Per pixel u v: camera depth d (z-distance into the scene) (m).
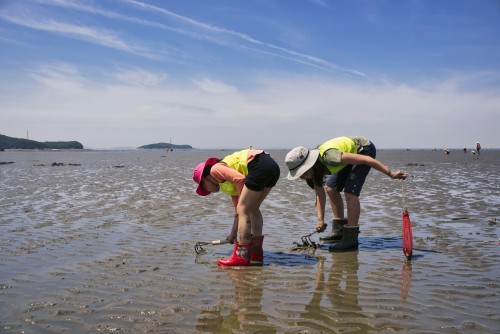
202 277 4.75
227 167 5.45
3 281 4.54
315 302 3.96
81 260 5.38
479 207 9.61
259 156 5.33
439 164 31.52
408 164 30.41
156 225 7.74
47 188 14.28
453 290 4.21
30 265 5.14
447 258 5.40
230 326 3.44
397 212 9.16
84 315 3.66
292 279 4.66
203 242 6.02
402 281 4.52
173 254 5.73
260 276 4.78
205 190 5.78
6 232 7.04
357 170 6.08
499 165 29.55
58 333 3.31
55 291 4.25
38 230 7.21
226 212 9.24
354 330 3.33
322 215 6.64
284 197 11.75
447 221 8.00
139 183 16.20
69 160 45.94
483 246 5.99
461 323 3.42
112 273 4.85
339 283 4.50
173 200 11.16
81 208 9.74
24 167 29.56
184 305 3.90
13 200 11.14
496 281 4.46
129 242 6.39
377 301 3.95
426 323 3.44
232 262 5.19
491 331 3.27
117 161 42.16
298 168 6.09
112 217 8.55
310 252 5.92
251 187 5.17
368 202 10.70
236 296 4.14
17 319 3.57
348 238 6.02
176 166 30.67
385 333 3.27
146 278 4.69
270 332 3.32
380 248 6.06
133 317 3.62
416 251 5.80
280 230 7.45
